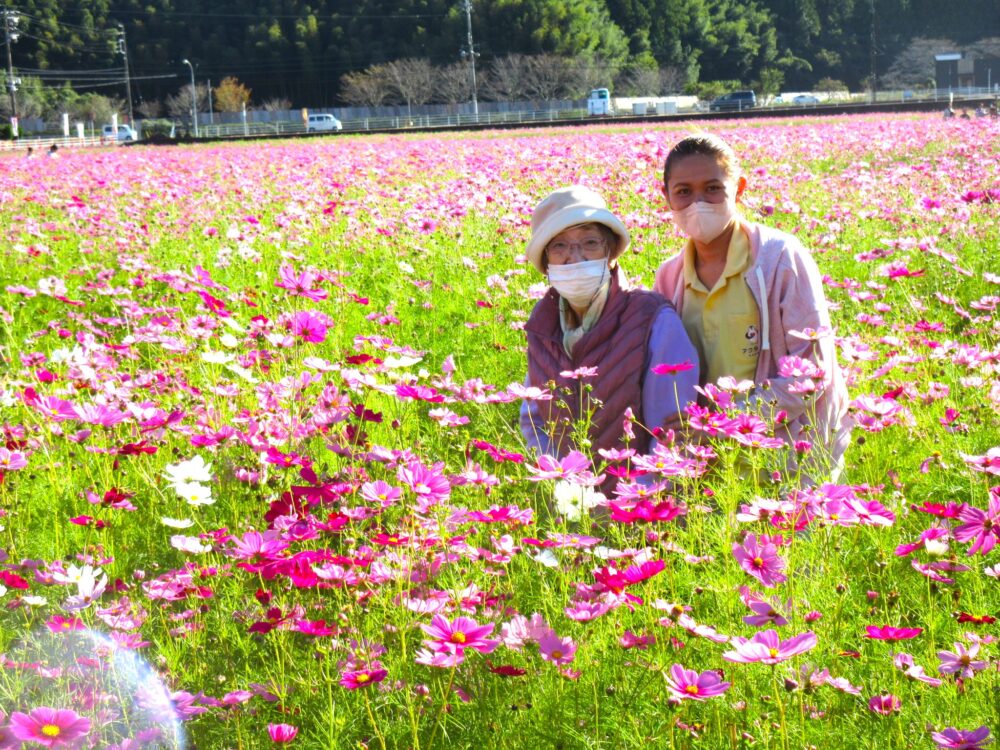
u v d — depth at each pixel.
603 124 43.31
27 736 1.59
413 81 93.19
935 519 2.72
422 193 10.68
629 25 112.88
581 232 3.28
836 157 16.17
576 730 2.04
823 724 1.97
